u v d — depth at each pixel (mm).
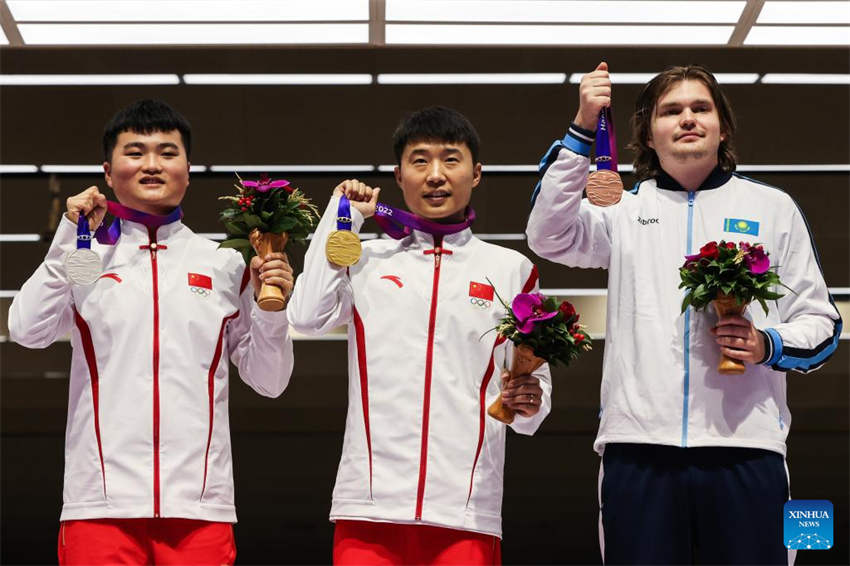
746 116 8086
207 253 3824
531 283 3775
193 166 8383
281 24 5684
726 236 3418
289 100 8039
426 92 8016
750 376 3289
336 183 8602
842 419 10703
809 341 3297
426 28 5812
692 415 3238
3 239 8945
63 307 3656
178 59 7566
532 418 3609
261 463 11469
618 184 3328
